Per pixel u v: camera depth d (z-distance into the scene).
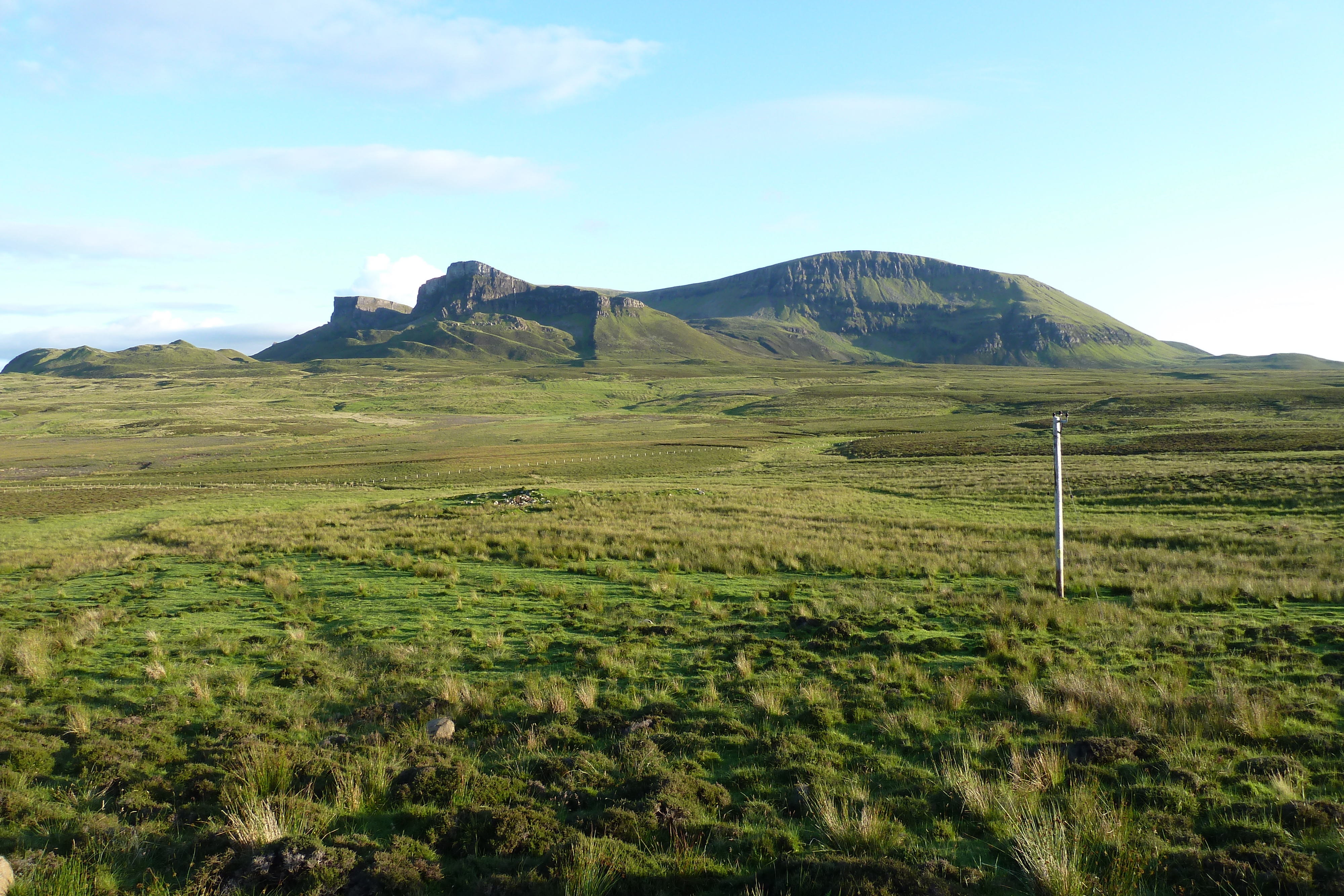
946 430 118.06
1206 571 24.08
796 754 9.49
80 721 11.12
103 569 29.64
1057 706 11.02
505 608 20.17
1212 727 9.88
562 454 103.50
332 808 8.14
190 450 126.12
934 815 7.86
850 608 19.20
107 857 7.17
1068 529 36.06
